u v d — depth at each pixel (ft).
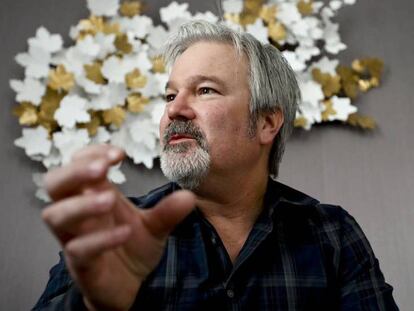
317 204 3.25
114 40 4.57
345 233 3.17
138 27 4.66
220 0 4.91
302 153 4.61
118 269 1.62
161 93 4.50
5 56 4.69
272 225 2.93
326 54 4.89
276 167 3.44
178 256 2.79
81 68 4.47
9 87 4.61
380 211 4.48
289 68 3.57
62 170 1.32
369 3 5.00
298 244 2.99
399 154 4.63
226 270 2.75
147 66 4.54
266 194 3.22
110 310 1.63
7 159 4.43
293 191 3.33
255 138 3.09
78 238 1.35
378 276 3.07
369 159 4.61
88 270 1.49
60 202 1.31
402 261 4.35
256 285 2.74
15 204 4.33
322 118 4.55
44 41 4.54
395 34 4.93
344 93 4.76
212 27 3.24
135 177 4.46
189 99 2.97
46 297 2.63
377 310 2.85
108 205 1.29
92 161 1.33
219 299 2.64
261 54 3.31
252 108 3.09
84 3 4.90
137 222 1.61
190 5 4.93
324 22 4.89
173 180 2.94
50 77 4.38
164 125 2.97
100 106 4.41
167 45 3.46
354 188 4.53
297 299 2.74
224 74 3.02
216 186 2.95
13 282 4.17
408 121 4.71
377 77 4.75
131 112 4.48
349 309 2.82
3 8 4.82
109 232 1.34
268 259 2.87
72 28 4.62
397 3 4.98
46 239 4.28
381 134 4.67
